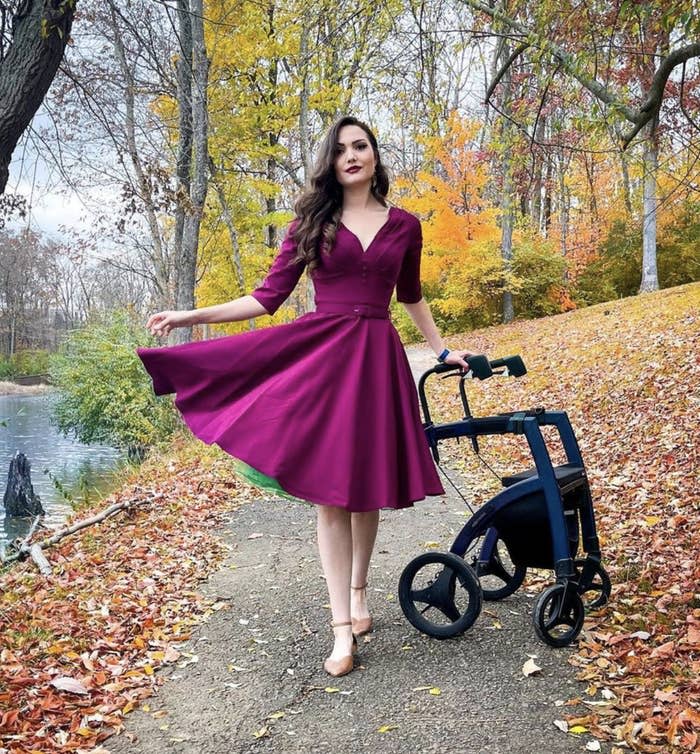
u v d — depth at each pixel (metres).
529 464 7.05
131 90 9.73
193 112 10.98
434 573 4.13
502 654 2.95
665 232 22.38
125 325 15.52
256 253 20.78
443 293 22.44
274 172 19.39
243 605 3.75
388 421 2.79
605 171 22.11
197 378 2.87
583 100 5.64
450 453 8.12
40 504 10.04
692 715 2.29
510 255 21.53
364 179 2.91
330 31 6.57
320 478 2.68
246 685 2.82
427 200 20.92
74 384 15.24
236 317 2.91
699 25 3.71
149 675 2.92
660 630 3.03
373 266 2.86
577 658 2.87
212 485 6.96
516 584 3.53
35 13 4.13
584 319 16.81
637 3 4.17
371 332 2.88
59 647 3.17
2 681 2.81
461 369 3.15
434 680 2.76
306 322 2.90
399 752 2.29
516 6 5.15
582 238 24.75
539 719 2.43
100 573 4.54
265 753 2.33
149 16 7.86
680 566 3.78
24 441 18.03
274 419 2.71
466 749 2.28
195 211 10.91
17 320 38.62
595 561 3.18
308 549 4.81
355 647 2.97
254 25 11.84
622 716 2.41
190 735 2.46
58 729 2.49
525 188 8.40
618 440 6.95
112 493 7.87
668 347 9.83
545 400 9.71
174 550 4.91
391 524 5.34
